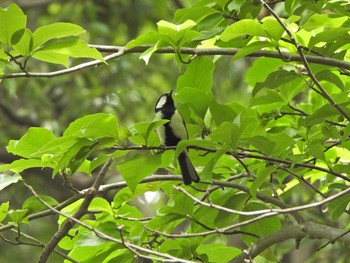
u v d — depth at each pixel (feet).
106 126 24.40
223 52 28.25
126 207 30.32
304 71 31.30
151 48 26.68
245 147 28.45
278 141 26.73
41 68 67.62
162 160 27.99
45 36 26.21
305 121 26.99
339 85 28.55
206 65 29.01
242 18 28.48
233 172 30.71
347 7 28.55
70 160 25.43
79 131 24.21
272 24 25.43
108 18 72.54
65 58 27.07
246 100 65.82
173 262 24.89
